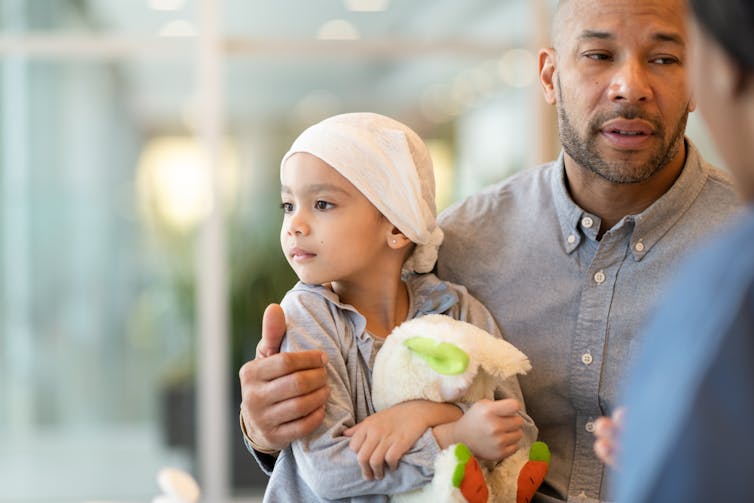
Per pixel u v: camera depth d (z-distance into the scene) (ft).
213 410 16.44
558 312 5.40
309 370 4.35
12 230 16.25
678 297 2.53
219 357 16.42
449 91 17.04
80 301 16.44
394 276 4.85
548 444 5.40
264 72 16.81
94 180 16.37
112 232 16.44
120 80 16.35
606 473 5.22
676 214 5.27
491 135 17.06
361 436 4.28
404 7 16.92
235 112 16.76
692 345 2.39
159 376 16.58
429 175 4.95
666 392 2.40
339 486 4.28
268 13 16.72
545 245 5.49
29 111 16.19
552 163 5.82
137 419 16.62
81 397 16.55
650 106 4.81
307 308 4.65
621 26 4.78
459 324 4.57
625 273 5.28
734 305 2.36
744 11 2.47
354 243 4.61
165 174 16.43
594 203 5.36
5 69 16.11
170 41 16.33
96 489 16.57
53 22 16.17
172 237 16.47
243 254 16.69
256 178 16.81
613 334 5.26
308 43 16.80
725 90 2.60
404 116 16.97
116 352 16.55
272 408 4.30
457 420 4.33
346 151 4.58
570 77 4.98
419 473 4.21
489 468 4.51
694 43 2.69
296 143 4.75
